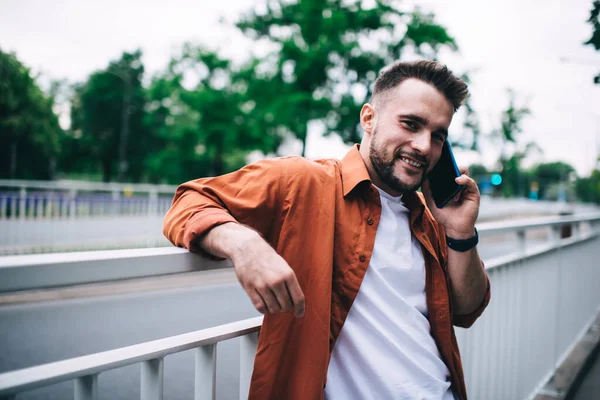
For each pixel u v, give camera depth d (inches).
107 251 33.2
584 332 153.8
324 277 43.3
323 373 42.1
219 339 41.1
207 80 962.1
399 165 49.8
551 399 104.9
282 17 859.4
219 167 1179.9
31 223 334.3
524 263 99.9
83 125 1782.7
